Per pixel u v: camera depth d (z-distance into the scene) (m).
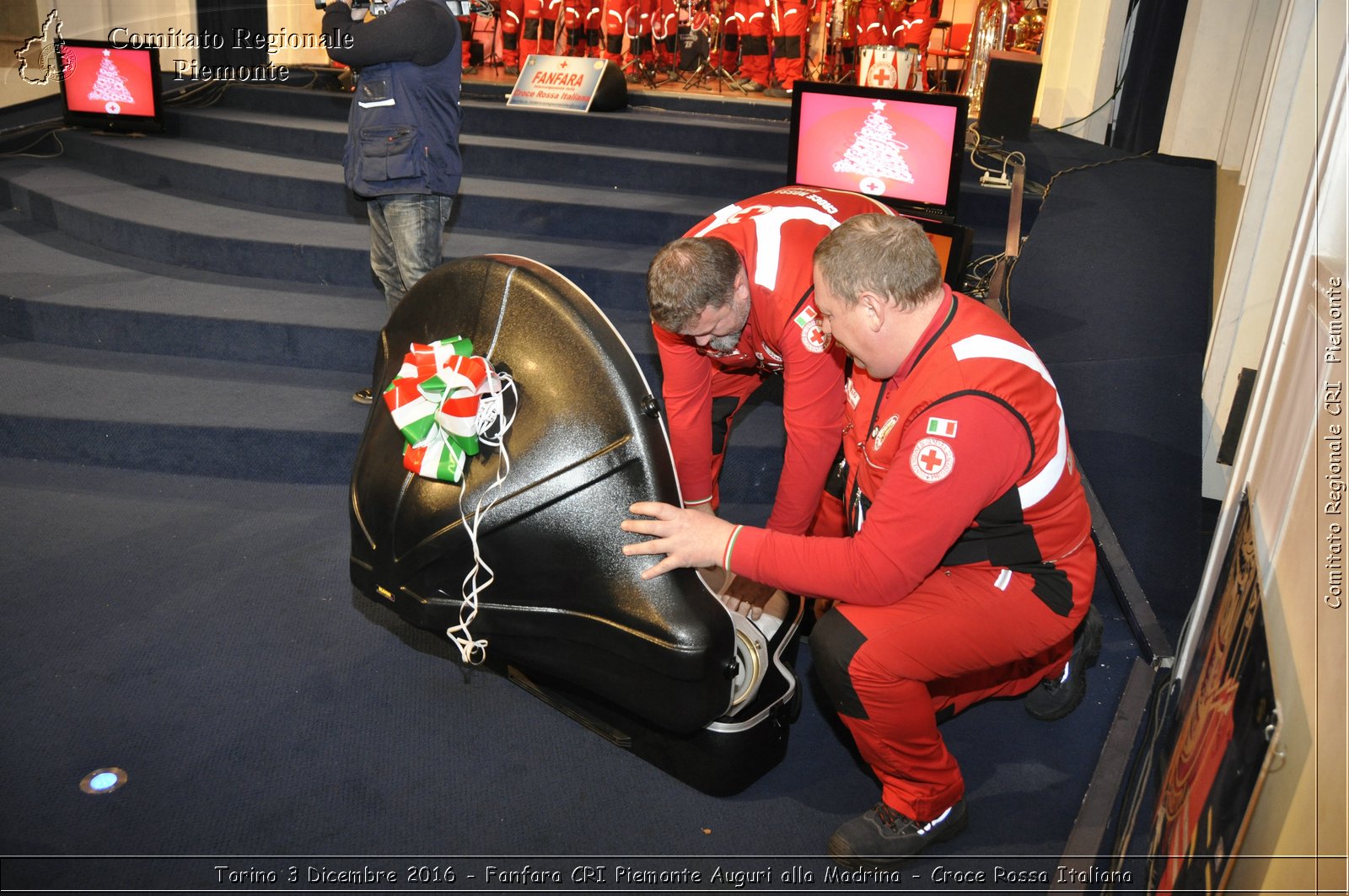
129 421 3.03
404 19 2.79
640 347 3.48
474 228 4.45
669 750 1.94
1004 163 4.66
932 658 1.68
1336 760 0.82
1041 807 1.93
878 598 1.62
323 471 3.09
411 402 1.69
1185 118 4.93
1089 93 5.67
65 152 5.57
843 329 1.63
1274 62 3.40
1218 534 1.77
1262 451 1.57
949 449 1.54
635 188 4.83
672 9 6.94
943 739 2.12
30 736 1.96
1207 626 1.63
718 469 2.68
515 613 1.77
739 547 1.63
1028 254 3.86
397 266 3.23
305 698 2.13
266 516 2.88
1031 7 6.50
